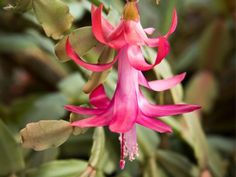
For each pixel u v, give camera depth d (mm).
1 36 469
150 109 229
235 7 536
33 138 260
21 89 571
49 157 341
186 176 364
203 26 599
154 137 366
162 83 247
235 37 570
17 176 302
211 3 593
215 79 516
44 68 520
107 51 254
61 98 413
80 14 351
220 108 543
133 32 231
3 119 389
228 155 482
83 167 316
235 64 575
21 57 521
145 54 299
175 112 226
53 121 260
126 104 226
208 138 504
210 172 375
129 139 231
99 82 256
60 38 264
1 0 273
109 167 346
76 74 415
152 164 355
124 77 232
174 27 228
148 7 524
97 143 297
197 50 553
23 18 378
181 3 563
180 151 449
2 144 300
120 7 326
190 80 548
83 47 259
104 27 242
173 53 569
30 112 402
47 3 258
